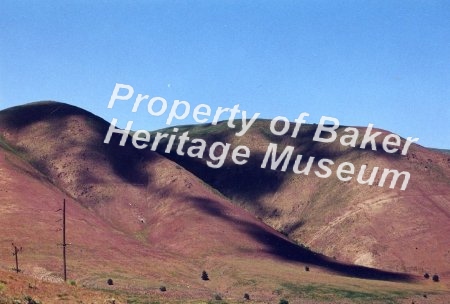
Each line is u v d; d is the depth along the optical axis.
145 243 137.62
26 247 108.44
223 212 157.50
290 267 127.44
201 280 112.19
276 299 99.38
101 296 53.56
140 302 61.66
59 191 152.75
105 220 152.38
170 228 148.38
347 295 104.44
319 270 130.00
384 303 101.44
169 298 76.19
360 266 141.75
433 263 145.00
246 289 106.00
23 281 51.44
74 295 50.91
